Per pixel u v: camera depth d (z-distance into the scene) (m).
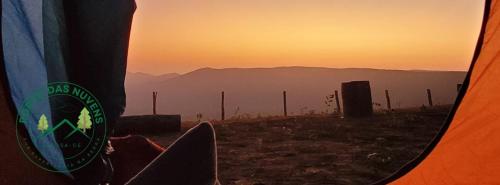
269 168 10.39
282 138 15.34
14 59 3.29
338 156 11.70
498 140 3.59
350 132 16.19
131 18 3.56
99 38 3.51
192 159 2.66
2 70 3.16
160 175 2.62
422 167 3.96
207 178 2.59
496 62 3.45
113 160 3.84
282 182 8.99
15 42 3.28
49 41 3.40
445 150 3.80
